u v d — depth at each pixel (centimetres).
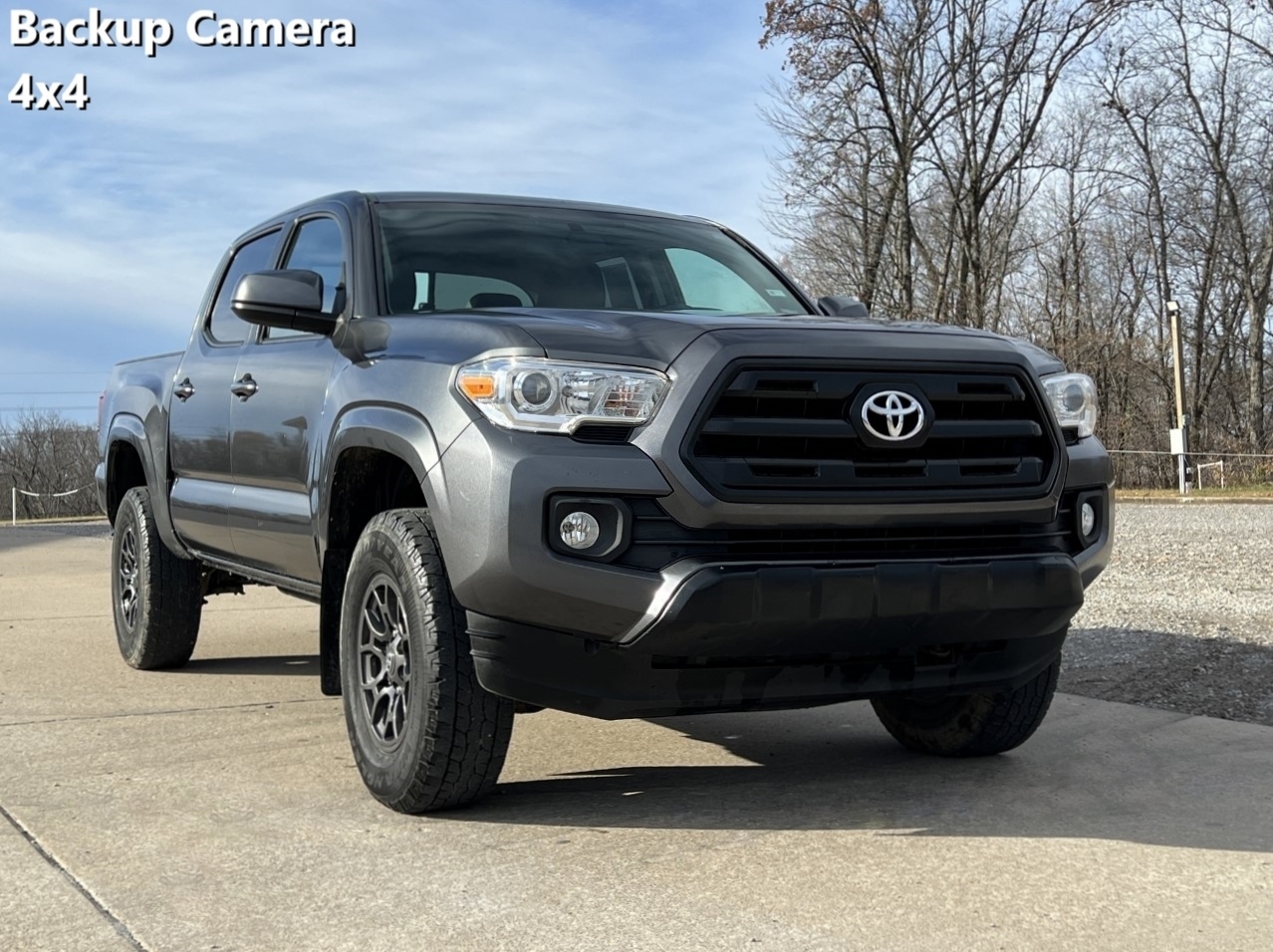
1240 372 4325
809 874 308
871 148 3431
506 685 334
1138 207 4250
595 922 276
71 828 352
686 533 325
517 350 332
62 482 7369
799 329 342
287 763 430
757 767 427
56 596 972
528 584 319
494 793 391
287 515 447
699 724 502
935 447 344
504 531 319
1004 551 356
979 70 3506
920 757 441
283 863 319
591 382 325
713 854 325
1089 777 405
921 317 3738
